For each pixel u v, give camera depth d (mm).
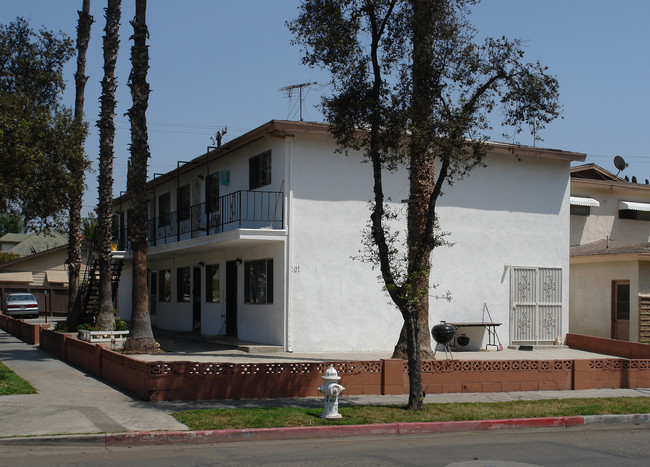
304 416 10383
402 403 12047
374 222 11430
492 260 21656
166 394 11594
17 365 16500
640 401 12742
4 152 13203
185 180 26438
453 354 19781
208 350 19031
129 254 27078
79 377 14438
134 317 17812
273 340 19219
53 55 20391
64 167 15727
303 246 18938
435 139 11500
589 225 26578
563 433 10492
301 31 11930
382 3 11570
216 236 19719
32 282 44938
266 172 19938
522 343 21922
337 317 19203
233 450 8781
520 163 22359
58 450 8602
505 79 11828
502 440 9805
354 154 19672
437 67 11648
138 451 8641
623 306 22734
